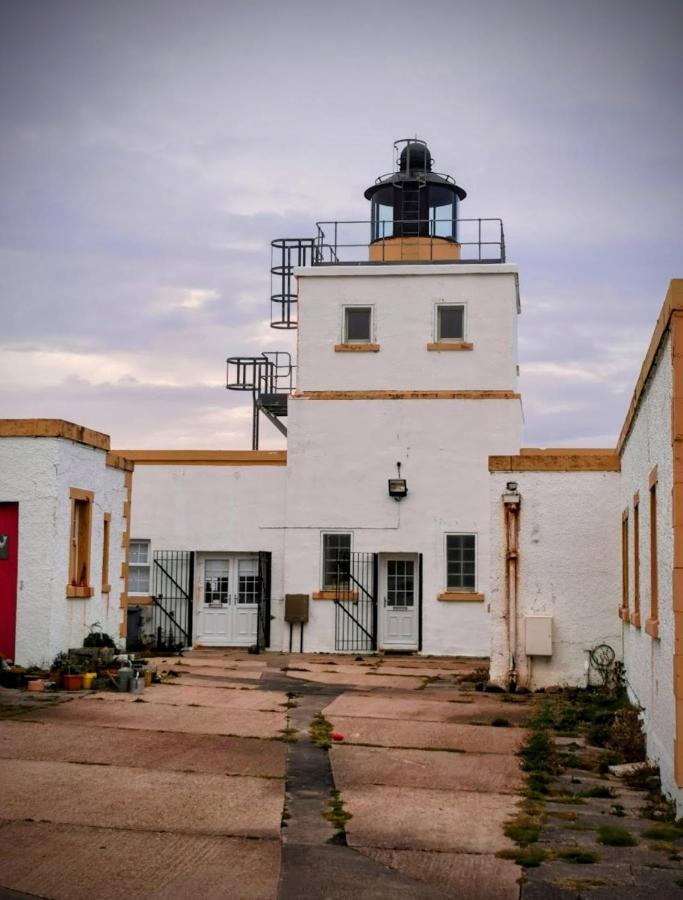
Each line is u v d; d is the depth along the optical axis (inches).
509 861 331.0
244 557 1101.7
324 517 1067.3
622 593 725.3
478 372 1070.4
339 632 1055.0
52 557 691.4
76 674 651.5
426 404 1067.9
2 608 692.1
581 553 748.0
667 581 402.9
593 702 673.0
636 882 313.0
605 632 740.0
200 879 303.4
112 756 454.9
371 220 1187.9
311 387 1082.7
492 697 703.1
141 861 316.8
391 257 1147.9
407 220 1160.2
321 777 437.1
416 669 896.9
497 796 415.8
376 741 519.8
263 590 1069.8
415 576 1062.4
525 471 756.6
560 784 442.6
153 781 413.4
